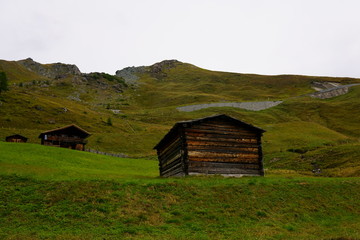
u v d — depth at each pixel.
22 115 119.19
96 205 17.38
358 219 19.08
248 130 31.88
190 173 27.78
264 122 126.56
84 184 20.47
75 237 13.61
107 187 20.08
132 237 13.95
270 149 74.00
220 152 29.77
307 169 50.16
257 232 15.51
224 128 30.95
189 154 28.52
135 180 23.19
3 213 16.23
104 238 13.66
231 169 29.55
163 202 18.67
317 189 23.78
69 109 142.75
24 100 136.62
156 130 118.56
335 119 120.56
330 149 58.25
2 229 14.39
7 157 36.12
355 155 50.00
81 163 43.91
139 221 15.99
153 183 21.53
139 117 156.38
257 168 30.78
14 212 16.38
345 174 40.16
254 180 24.78
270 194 21.58
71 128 75.88
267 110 147.62
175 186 21.34
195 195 20.17
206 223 16.39
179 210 17.70
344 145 60.31
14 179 21.52
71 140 74.81
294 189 23.23
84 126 119.81
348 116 120.94
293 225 17.27
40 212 16.41
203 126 30.16
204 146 29.39
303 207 20.20
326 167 49.03
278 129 100.56
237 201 19.81
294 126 104.56
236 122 31.45
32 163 35.22
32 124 112.56
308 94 187.12
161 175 36.66
